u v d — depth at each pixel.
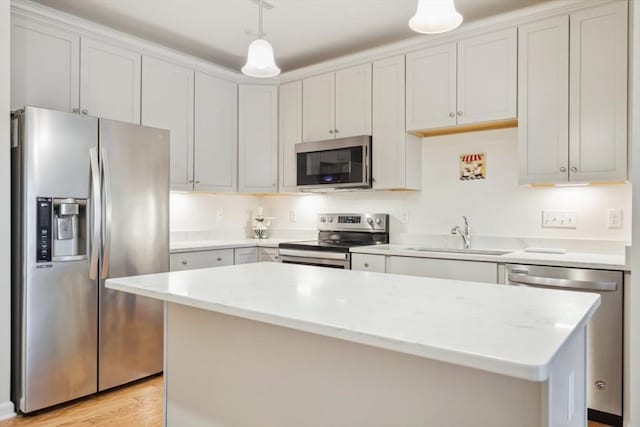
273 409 1.49
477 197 3.28
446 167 3.42
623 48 2.45
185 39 3.42
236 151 3.95
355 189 3.58
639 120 2.14
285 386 1.45
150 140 2.87
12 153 2.41
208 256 3.45
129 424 2.29
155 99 3.35
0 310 2.29
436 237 3.45
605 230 2.78
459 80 3.02
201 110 3.67
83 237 2.56
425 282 1.67
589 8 2.55
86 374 2.55
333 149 3.55
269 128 3.97
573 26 2.60
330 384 1.35
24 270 2.33
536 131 2.71
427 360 1.16
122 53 3.16
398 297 1.38
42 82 2.75
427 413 1.17
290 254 3.59
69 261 2.47
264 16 3.03
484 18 2.96
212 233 4.16
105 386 2.64
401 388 1.21
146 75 3.30
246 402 1.56
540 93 2.70
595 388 2.28
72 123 2.48
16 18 2.63
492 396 1.07
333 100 3.62
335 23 3.14
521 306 1.26
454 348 0.87
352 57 3.49
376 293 1.45
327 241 3.89
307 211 4.24
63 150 2.44
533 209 3.05
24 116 2.33
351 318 1.11
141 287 1.55
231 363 1.60
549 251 2.80
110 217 2.61
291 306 1.25
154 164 2.89
